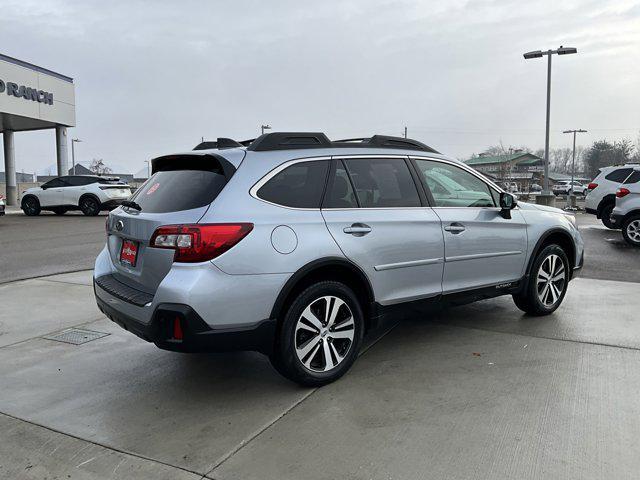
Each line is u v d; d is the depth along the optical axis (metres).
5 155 28.42
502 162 74.19
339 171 3.96
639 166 13.39
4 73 22.81
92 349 4.73
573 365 4.08
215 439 3.09
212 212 3.34
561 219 5.56
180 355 4.56
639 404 3.40
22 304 6.32
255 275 3.36
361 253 3.86
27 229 14.91
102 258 4.34
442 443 2.97
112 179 21.14
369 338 4.85
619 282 7.24
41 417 3.42
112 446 3.04
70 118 27.11
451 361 4.23
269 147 3.76
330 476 2.69
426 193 4.45
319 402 3.54
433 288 4.38
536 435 3.03
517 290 5.14
